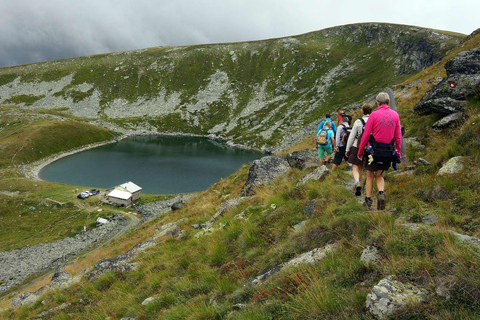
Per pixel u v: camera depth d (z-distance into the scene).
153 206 65.50
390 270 3.68
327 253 4.95
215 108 166.75
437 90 11.90
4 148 104.75
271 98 164.50
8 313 12.21
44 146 110.81
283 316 3.87
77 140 123.31
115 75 195.38
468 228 4.55
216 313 4.91
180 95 180.00
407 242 4.06
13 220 59.03
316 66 175.12
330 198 7.30
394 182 7.66
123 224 57.28
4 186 75.88
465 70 12.30
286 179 12.36
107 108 171.62
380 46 169.00
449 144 8.15
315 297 3.77
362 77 151.62
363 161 5.96
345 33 194.12
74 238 52.03
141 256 11.17
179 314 5.36
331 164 12.16
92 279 10.98
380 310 3.10
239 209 11.13
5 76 194.00
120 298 8.02
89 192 69.94
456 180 6.17
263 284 5.12
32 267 42.34
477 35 36.00
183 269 8.22
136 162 102.75
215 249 7.98
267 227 7.86
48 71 199.00
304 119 136.38
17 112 146.75
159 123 158.12
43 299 11.73
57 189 74.31
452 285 3.06
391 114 5.43
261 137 131.62
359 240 4.80
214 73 191.50
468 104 10.38
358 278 4.00
